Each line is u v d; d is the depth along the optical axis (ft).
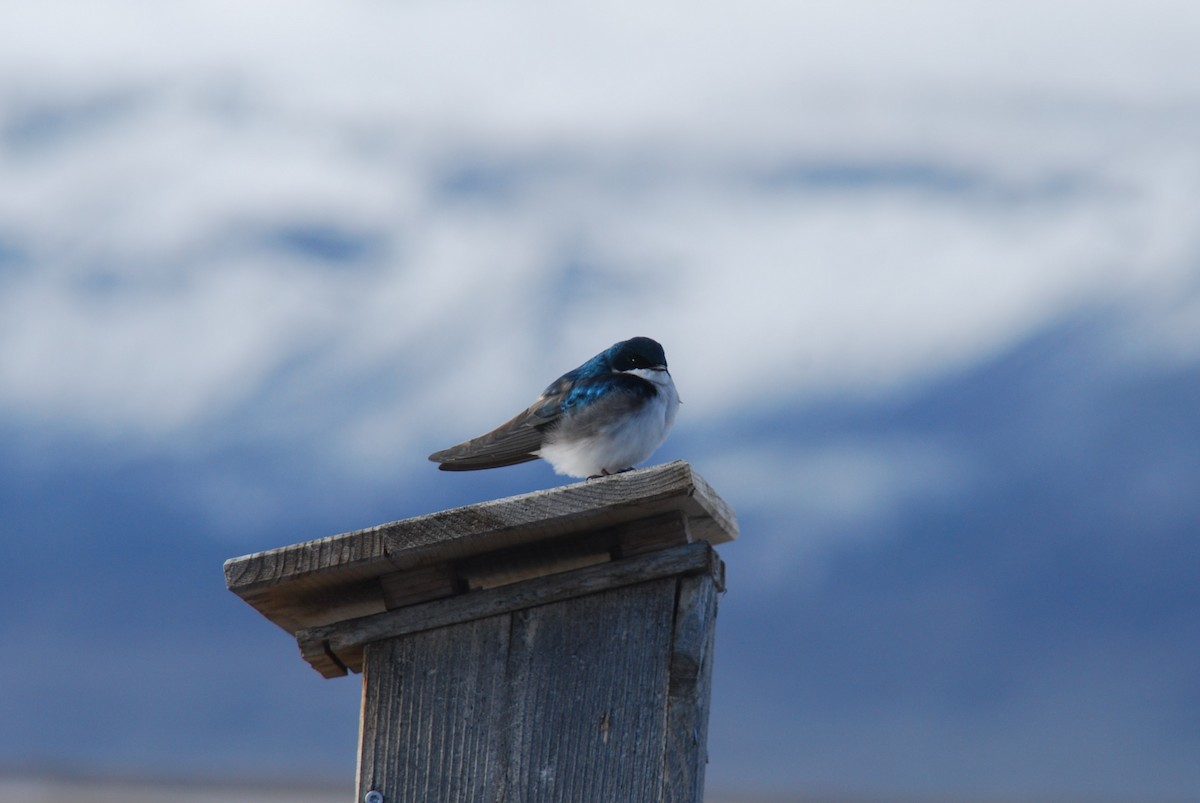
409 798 29.68
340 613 31.99
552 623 30.25
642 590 29.96
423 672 30.40
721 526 31.48
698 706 29.27
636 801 28.84
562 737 29.55
